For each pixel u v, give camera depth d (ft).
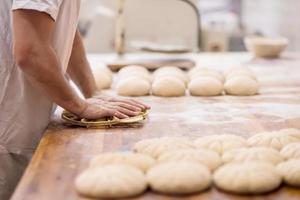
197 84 7.84
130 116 6.12
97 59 10.79
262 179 4.03
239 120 6.30
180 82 7.93
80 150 5.09
